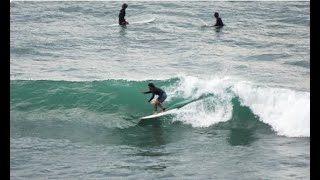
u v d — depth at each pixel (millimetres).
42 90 69625
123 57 87188
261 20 116000
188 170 48719
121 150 54594
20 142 56500
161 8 129125
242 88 64812
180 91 68062
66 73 78000
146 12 124938
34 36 99562
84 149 54812
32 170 48438
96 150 54531
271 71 79250
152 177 46938
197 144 56469
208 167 49500
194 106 64625
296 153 53219
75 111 66125
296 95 63125
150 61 84812
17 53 88312
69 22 113312
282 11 124250
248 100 64125
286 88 70688
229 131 60812
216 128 61844
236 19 117562
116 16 121062
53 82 71000
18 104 67062
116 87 69750
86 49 92125
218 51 91062
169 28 109312
